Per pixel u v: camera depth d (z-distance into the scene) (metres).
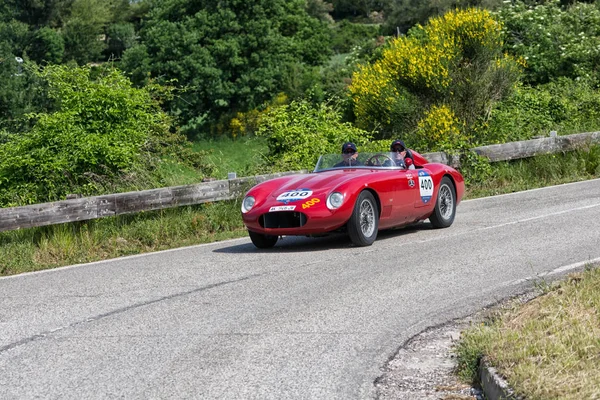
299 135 16.67
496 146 16.59
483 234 10.37
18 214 10.69
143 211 12.09
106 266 9.61
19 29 67.12
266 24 47.47
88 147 14.06
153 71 45.84
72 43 73.88
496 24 21.17
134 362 5.28
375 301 6.85
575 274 6.81
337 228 9.70
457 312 6.38
